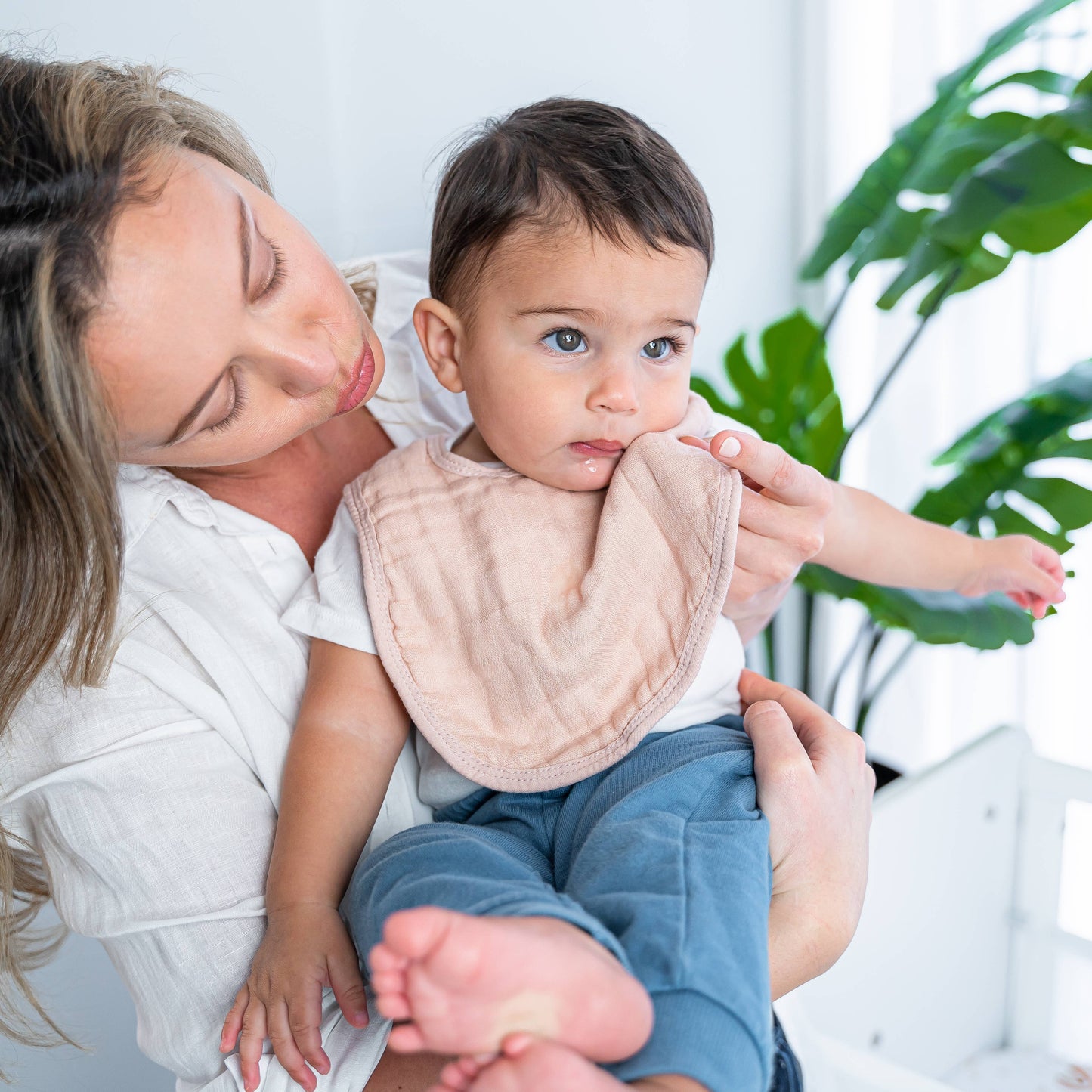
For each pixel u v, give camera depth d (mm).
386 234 1719
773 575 881
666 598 846
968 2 1954
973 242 1485
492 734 867
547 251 824
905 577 1146
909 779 1427
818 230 2309
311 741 862
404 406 1097
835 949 793
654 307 829
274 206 792
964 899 1508
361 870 773
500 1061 541
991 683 2076
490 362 867
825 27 2188
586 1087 530
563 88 1889
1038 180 1382
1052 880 1545
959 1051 1577
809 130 2268
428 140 1734
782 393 1766
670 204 828
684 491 843
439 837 757
